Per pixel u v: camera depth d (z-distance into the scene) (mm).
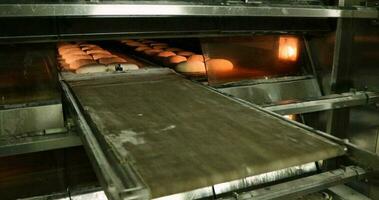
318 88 2395
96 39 1704
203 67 2375
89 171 1838
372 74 2316
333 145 1117
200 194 1329
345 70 2369
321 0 2203
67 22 1619
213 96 1694
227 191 1376
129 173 926
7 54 1555
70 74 2133
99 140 1147
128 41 3545
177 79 2016
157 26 1805
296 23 2182
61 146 1535
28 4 1388
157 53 2803
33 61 1606
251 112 1465
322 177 1083
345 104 2186
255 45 2193
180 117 1399
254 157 1038
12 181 1694
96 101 1589
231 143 1146
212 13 1744
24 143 1465
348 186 2398
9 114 1560
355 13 2139
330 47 2309
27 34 1547
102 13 1528
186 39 3025
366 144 2451
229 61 2133
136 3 1590
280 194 1021
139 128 1274
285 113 2023
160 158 1029
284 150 1088
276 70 2338
